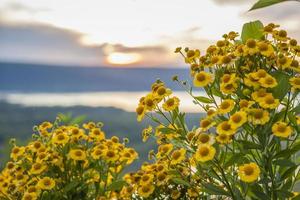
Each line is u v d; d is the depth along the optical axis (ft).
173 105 3.90
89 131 5.14
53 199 4.62
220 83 3.90
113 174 4.89
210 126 3.62
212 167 3.78
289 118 3.67
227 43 4.08
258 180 3.96
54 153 4.71
